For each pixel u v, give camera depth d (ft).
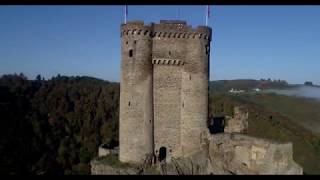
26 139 452.35
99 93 560.20
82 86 584.81
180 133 227.40
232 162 214.07
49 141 462.60
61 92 558.97
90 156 435.12
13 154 418.51
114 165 221.66
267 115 359.66
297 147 283.59
